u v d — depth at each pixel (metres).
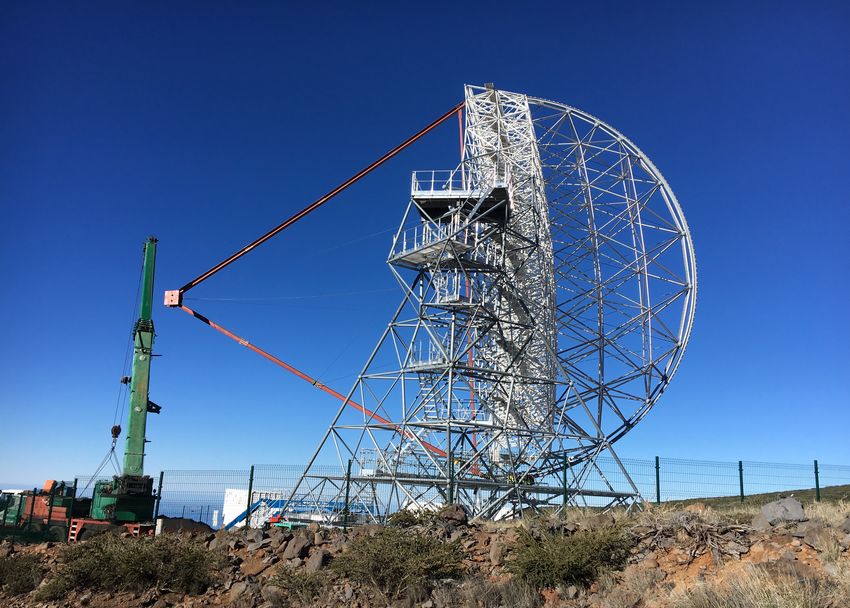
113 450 41.72
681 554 16.14
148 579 19.45
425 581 16.91
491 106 49.31
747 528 16.80
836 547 14.51
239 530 24.19
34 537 30.69
